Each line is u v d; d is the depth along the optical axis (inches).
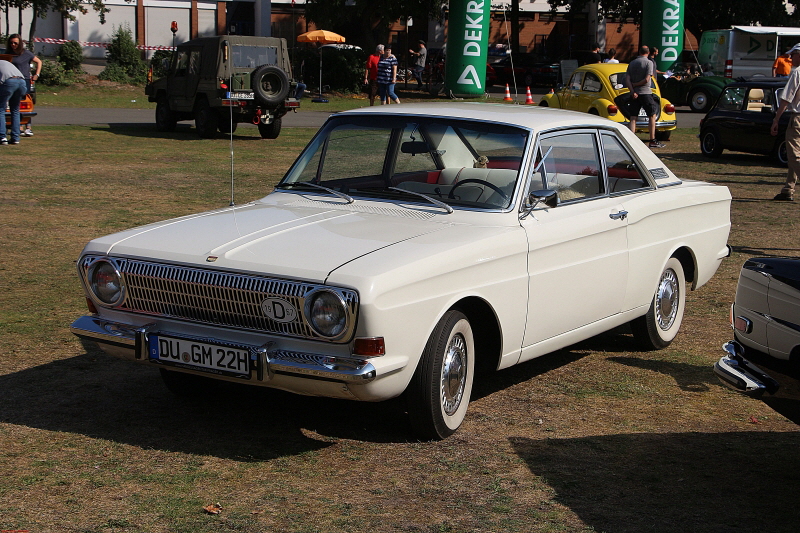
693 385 226.4
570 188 217.0
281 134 865.5
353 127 221.6
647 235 237.1
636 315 241.8
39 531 139.2
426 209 200.7
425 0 1628.9
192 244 179.5
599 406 208.4
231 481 160.9
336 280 159.5
